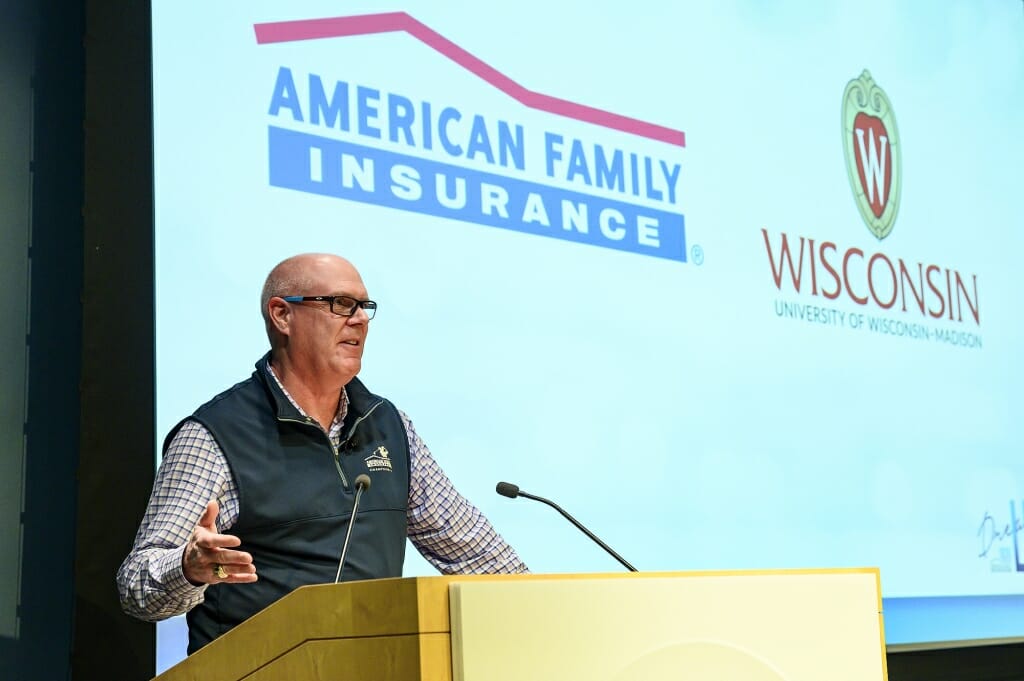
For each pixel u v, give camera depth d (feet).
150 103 11.28
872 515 16.63
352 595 5.29
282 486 8.92
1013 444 19.10
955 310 18.83
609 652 5.51
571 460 13.53
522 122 13.97
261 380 9.35
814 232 17.02
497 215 13.46
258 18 11.95
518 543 12.90
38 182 11.43
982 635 17.63
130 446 11.04
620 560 9.00
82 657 10.64
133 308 11.18
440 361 12.66
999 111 20.51
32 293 11.24
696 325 15.16
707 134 15.99
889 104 18.67
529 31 14.28
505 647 5.19
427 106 13.14
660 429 14.47
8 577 10.73
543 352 13.55
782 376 16.03
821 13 17.93
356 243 12.25
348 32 12.62
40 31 11.65
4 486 10.84
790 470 15.79
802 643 6.24
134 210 11.30
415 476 9.83
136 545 8.30
